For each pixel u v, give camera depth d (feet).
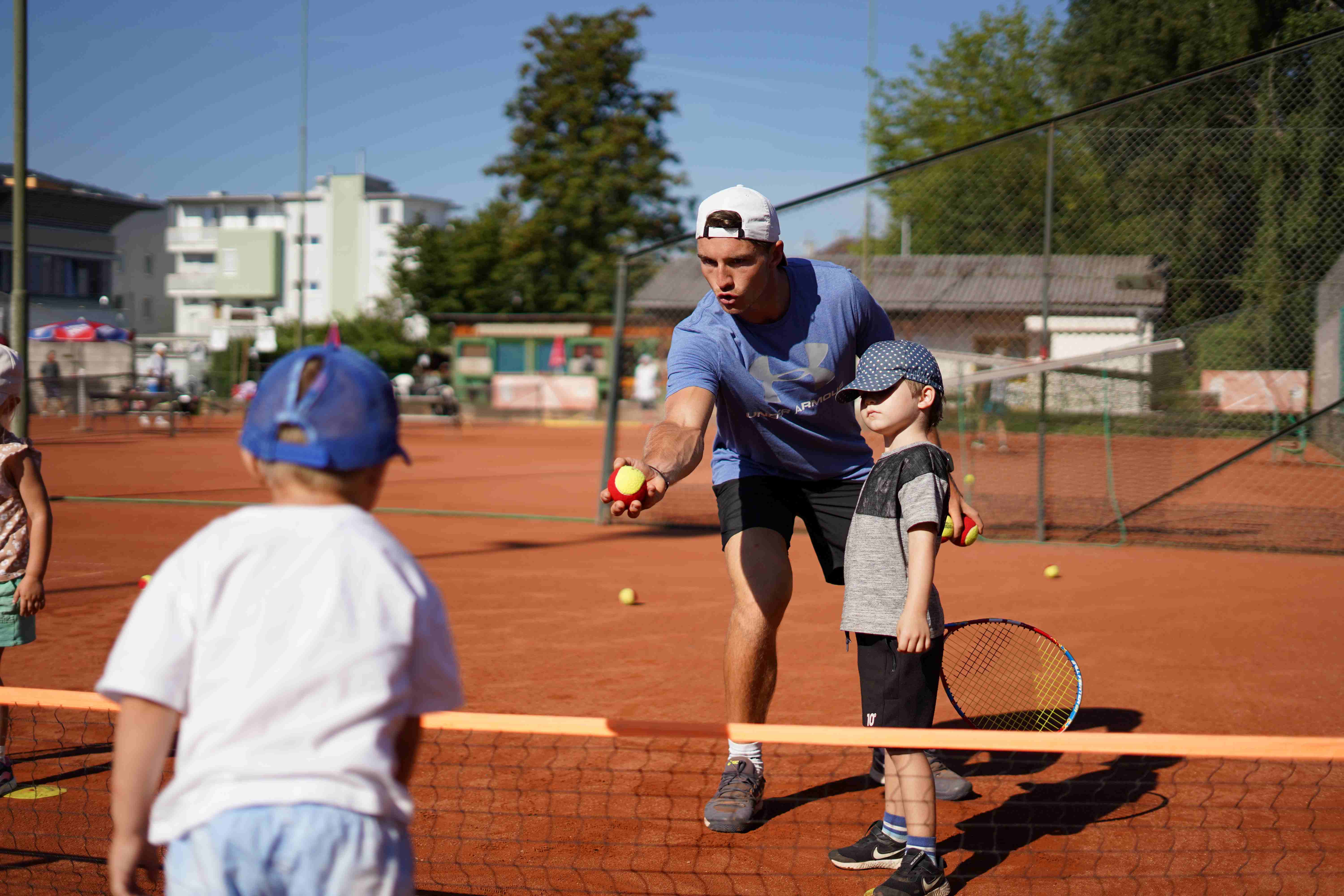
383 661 5.69
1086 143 40.55
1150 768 14.06
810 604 24.76
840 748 15.07
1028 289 49.16
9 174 160.56
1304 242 39.42
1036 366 34.37
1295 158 38.70
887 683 10.77
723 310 12.44
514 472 57.52
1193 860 11.12
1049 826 12.14
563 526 37.65
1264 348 42.01
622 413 101.30
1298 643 20.74
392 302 167.43
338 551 5.75
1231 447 52.08
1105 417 41.52
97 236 140.15
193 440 74.74
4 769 12.85
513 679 18.04
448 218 170.60
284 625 5.59
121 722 5.65
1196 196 40.55
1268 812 12.48
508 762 14.11
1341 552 32.07
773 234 11.46
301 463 5.88
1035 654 15.37
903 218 54.70
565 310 144.66
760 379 12.31
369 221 238.27
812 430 12.75
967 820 12.33
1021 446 47.47
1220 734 15.29
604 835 11.77
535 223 144.15
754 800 12.26
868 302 12.99
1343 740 8.09
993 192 51.57
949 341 53.31
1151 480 44.83
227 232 223.51
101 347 95.20
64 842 11.43
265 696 5.49
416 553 31.42
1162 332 43.57
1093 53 94.68
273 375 6.07
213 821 5.39
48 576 26.89
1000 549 33.06
